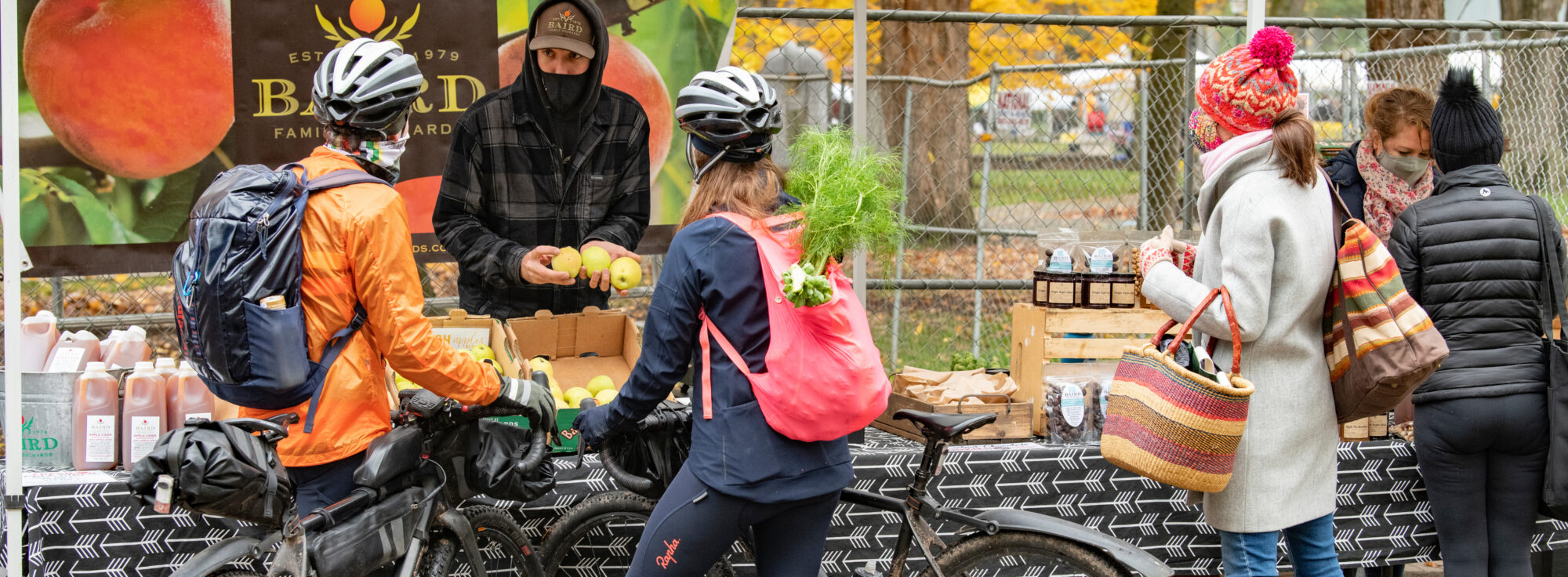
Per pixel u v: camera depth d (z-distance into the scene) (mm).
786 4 9422
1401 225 3006
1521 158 6711
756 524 2273
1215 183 2584
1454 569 3035
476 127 3537
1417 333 2457
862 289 3779
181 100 3918
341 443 2211
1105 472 3227
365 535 2256
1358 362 2521
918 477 2699
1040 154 8148
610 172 3705
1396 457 3348
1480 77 6340
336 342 2182
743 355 2096
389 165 2275
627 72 4234
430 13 4082
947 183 8234
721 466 2104
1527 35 6676
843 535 3074
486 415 2418
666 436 2568
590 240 3572
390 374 2865
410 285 2174
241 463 2000
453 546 2586
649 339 2164
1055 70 5996
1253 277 2455
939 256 8172
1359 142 3361
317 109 2201
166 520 2803
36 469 2924
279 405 2170
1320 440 2617
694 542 2166
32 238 3850
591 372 3461
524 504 2963
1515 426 2885
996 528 2641
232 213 2055
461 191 3535
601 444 2533
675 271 2127
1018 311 3578
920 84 5980
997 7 12531
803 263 2068
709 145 2201
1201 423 2414
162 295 5992
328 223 2107
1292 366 2570
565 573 3047
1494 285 2887
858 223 2061
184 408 2926
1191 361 2584
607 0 4176
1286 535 2787
